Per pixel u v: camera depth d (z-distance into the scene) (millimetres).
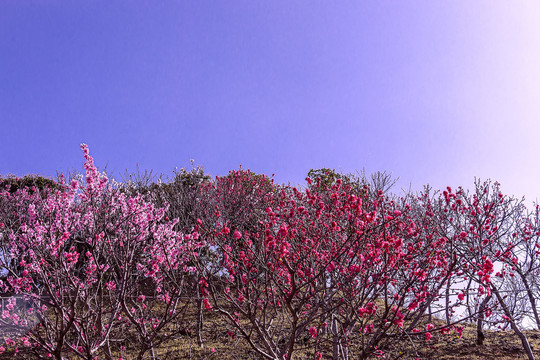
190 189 14078
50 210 6645
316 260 6277
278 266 6297
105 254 7023
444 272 6516
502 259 8375
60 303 5754
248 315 5391
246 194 13523
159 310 10391
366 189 9664
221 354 9688
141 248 7691
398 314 5406
